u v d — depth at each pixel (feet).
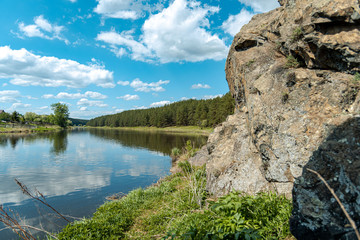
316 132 13.00
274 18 21.36
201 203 20.59
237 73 23.32
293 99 15.02
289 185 14.02
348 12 11.75
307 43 14.58
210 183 22.91
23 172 54.39
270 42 21.56
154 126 366.43
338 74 13.33
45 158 76.18
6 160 71.36
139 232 17.90
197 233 11.25
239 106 27.61
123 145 120.16
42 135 192.34
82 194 36.40
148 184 42.45
